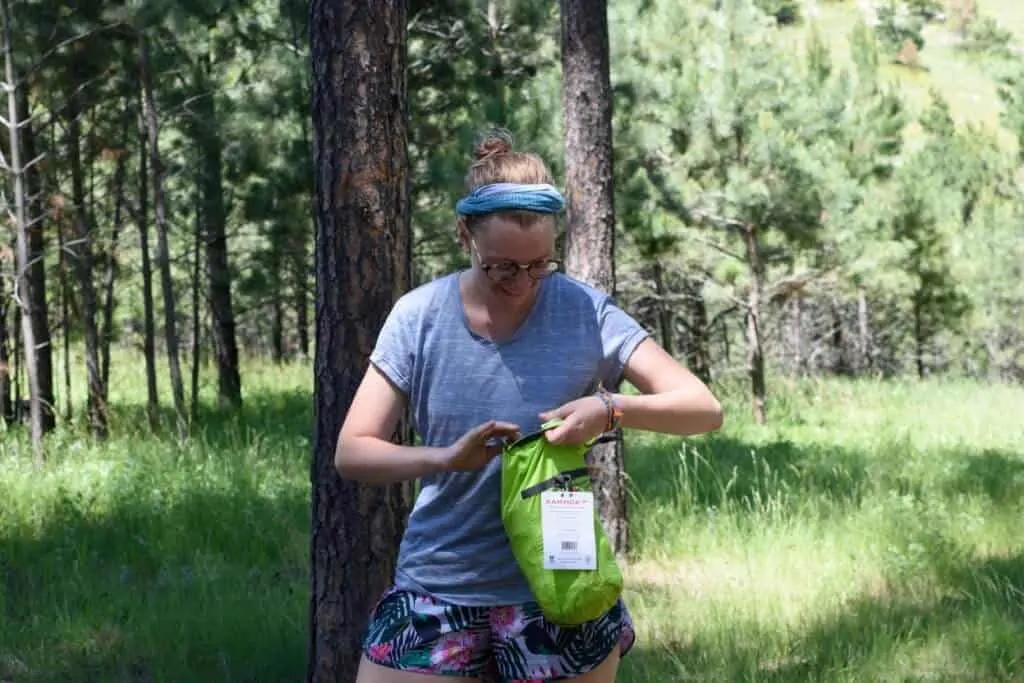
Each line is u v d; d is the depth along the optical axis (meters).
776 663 5.67
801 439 14.80
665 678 5.33
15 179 11.07
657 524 8.65
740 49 16.20
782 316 25.30
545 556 2.69
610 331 2.86
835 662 5.42
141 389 19.33
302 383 20.22
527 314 2.82
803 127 16.50
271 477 9.76
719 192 15.59
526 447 2.73
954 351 26.17
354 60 4.17
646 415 2.77
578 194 7.73
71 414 14.27
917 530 8.22
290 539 8.09
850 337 27.11
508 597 2.80
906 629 6.01
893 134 21.19
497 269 2.67
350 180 4.18
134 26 11.62
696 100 15.72
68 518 8.41
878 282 20.02
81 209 13.23
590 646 2.79
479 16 13.58
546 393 2.80
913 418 17.89
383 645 2.87
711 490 9.97
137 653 5.77
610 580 2.72
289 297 17.73
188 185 15.77
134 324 24.09
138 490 9.17
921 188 21.70
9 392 14.07
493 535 2.80
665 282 19.97
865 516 8.78
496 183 2.72
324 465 4.32
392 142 4.23
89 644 5.88
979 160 25.27
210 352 23.91
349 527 4.31
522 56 13.87
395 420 2.88
